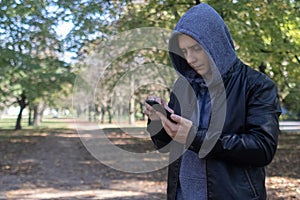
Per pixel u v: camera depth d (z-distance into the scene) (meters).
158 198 6.88
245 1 7.44
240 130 1.59
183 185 1.73
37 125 34.56
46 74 9.22
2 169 10.43
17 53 8.45
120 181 8.58
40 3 7.38
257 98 1.60
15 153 14.44
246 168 1.59
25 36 8.09
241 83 1.63
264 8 7.72
